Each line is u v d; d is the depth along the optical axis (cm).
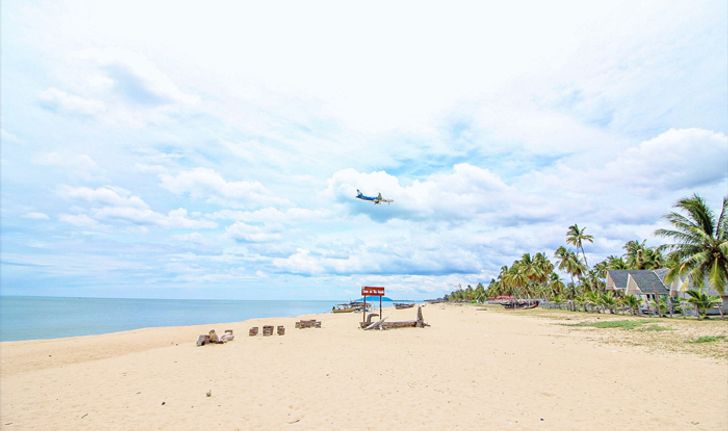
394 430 762
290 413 874
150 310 11825
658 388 1065
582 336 2345
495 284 13838
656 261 6250
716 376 1187
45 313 9288
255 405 938
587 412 868
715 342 1838
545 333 2583
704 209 3170
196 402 971
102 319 6912
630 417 831
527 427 775
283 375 1266
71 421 852
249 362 1503
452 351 1761
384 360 1529
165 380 1217
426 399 977
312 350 1811
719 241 3055
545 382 1154
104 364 1506
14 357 1983
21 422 850
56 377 1291
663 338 2075
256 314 9288
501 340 2191
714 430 748
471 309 8031
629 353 1653
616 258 7644
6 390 1128
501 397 994
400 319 4356
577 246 7156
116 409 930
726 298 3694
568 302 5744
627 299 4262
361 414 862
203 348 1906
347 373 1290
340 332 2736
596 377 1212
